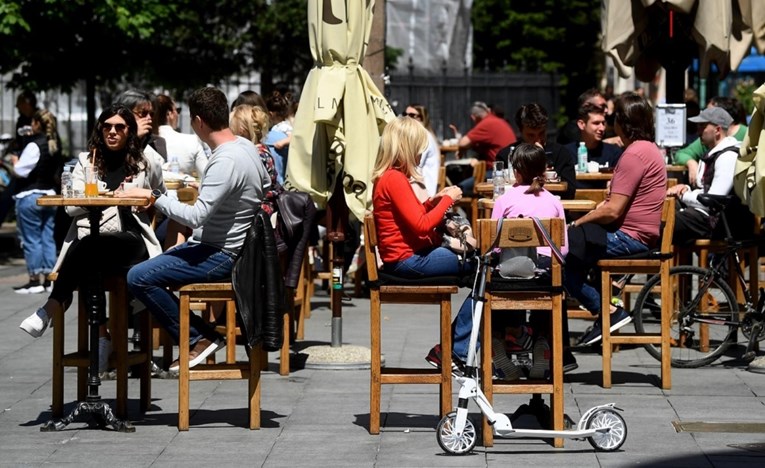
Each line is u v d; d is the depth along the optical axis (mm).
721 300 26203
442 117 68562
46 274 38531
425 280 19750
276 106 32469
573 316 25500
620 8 33156
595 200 28766
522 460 18391
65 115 68875
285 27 62125
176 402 22766
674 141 34656
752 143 24500
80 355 21469
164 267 20281
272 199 25219
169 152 29828
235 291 19953
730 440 19562
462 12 79188
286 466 18109
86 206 19859
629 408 21953
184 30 57406
